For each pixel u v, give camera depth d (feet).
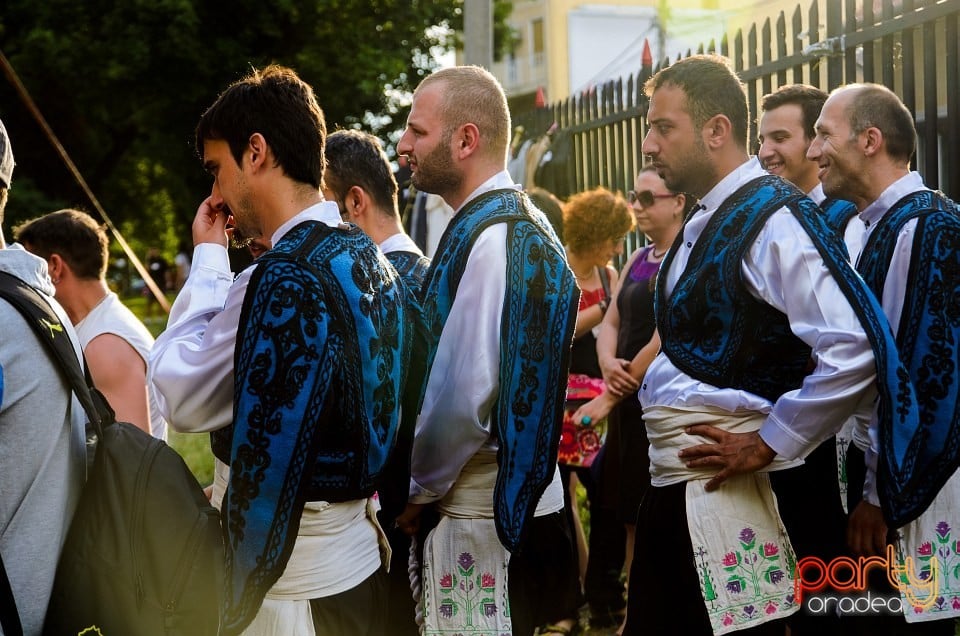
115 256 83.76
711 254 8.23
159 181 75.92
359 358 6.74
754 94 16.78
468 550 8.80
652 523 8.56
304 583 6.73
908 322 8.68
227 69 59.82
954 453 8.31
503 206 8.75
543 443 8.45
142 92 60.75
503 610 8.73
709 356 8.22
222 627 6.42
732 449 8.00
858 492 9.57
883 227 9.13
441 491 8.71
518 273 8.53
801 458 7.96
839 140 9.37
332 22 63.16
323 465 6.68
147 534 6.91
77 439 7.32
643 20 106.32
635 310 13.38
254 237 7.16
